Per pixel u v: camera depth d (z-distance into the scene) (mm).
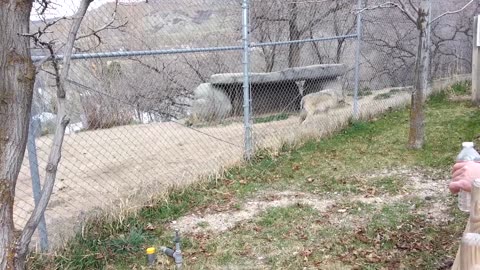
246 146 5762
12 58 1956
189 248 3650
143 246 3666
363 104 8281
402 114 8031
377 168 5422
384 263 3312
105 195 4547
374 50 9711
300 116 7703
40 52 3629
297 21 9422
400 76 9945
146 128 7461
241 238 3791
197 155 5934
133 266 3385
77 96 6797
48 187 2115
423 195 4551
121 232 3855
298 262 3385
